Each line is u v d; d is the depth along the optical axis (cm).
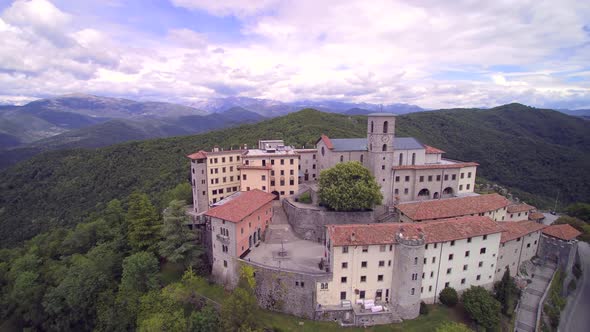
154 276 7031
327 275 6034
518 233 7338
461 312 6275
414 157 9631
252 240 7550
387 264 6166
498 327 6034
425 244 6025
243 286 6425
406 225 6388
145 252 7425
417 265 5906
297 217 8344
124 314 6719
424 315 6131
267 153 10056
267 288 6309
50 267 8625
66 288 7444
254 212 7581
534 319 6488
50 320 7769
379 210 8706
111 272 8025
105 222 10081
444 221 6606
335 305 6141
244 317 5575
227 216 6838
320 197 8375
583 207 10819
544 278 7544
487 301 6041
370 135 9006
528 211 8969
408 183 9206
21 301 7894
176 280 7538
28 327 7931
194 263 7244
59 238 10512
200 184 9406
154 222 8312
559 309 6919
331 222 8050
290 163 9900
